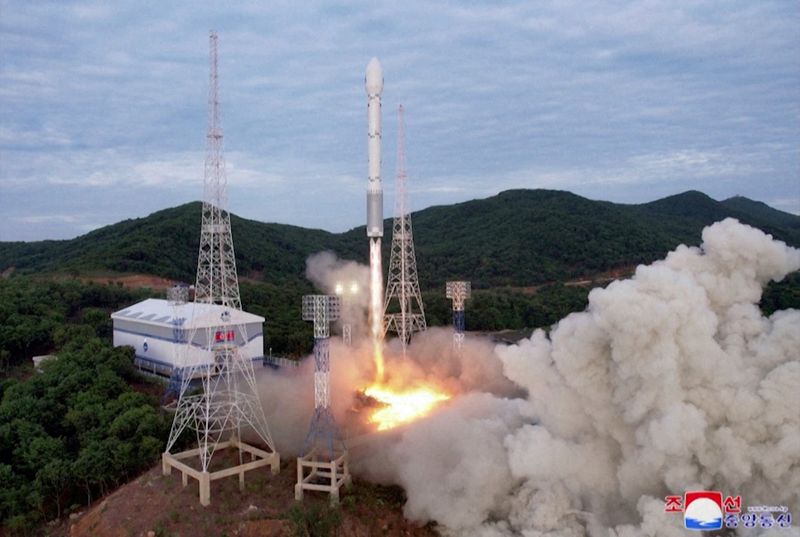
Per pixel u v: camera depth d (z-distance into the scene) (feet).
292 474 181.47
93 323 333.62
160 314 271.49
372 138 252.83
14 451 193.57
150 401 225.35
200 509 162.91
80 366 248.52
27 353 295.28
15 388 229.86
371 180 257.75
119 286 421.18
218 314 251.80
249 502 167.53
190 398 194.18
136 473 189.06
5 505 172.45
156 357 266.98
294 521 156.25
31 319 307.58
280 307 391.45
